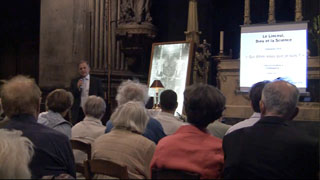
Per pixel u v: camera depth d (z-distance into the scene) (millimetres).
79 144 3607
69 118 7551
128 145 2951
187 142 2488
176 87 8492
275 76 6973
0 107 4332
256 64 7121
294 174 2289
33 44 13148
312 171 2301
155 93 8758
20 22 13375
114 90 10125
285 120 2541
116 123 3076
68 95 4066
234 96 7555
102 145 3010
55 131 3002
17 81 3027
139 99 4074
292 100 2504
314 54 9656
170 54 8750
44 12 10070
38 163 2838
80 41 9648
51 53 9930
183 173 2279
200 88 2568
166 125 4152
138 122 3076
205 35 11898
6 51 13773
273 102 2498
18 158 1729
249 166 2336
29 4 13062
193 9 8711
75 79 7391
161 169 2436
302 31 6793
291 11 11453
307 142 2303
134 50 10484
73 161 3055
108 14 9844
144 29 10188
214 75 12125
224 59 7906
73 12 9609
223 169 2432
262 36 7074
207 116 2535
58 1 9828
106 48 10195
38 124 3006
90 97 4301
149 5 10523
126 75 10461
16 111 2957
